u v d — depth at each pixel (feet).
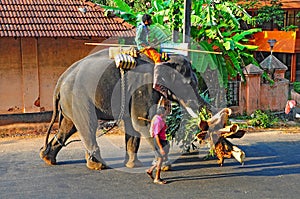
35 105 42.32
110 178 27.86
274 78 51.06
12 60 41.11
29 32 38.83
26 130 42.09
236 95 47.98
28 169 29.91
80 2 44.47
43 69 42.22
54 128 42.78
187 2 32.27
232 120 45.70
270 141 38.37
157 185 26.48
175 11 40.52
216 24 42.68
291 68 72.69
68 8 43.04
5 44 40.68
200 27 42.45
